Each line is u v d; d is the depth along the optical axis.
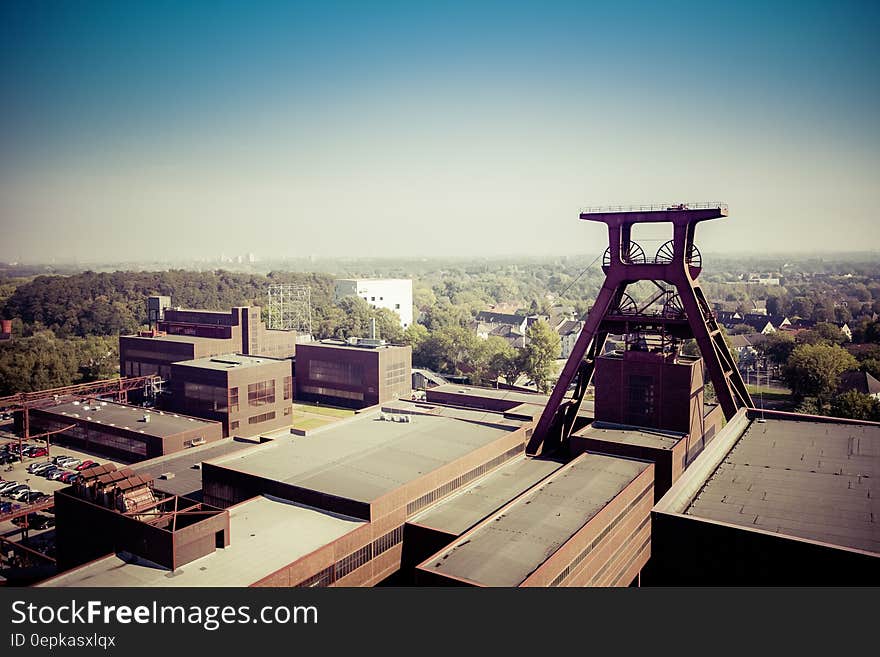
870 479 50.03
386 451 68.00
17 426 108.75
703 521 38.53
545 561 42.03
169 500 48.84
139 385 130.50
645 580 62.09
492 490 64.69
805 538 38.72
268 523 52.38
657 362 70.38
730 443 61.06
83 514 50.72
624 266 69.50
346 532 50.75
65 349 154.50
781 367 147.00
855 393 103.25
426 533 54.44
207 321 158.75
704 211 65.12
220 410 105.00
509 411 85.38
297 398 141.12
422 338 179.75
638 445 64.56
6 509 73.25
